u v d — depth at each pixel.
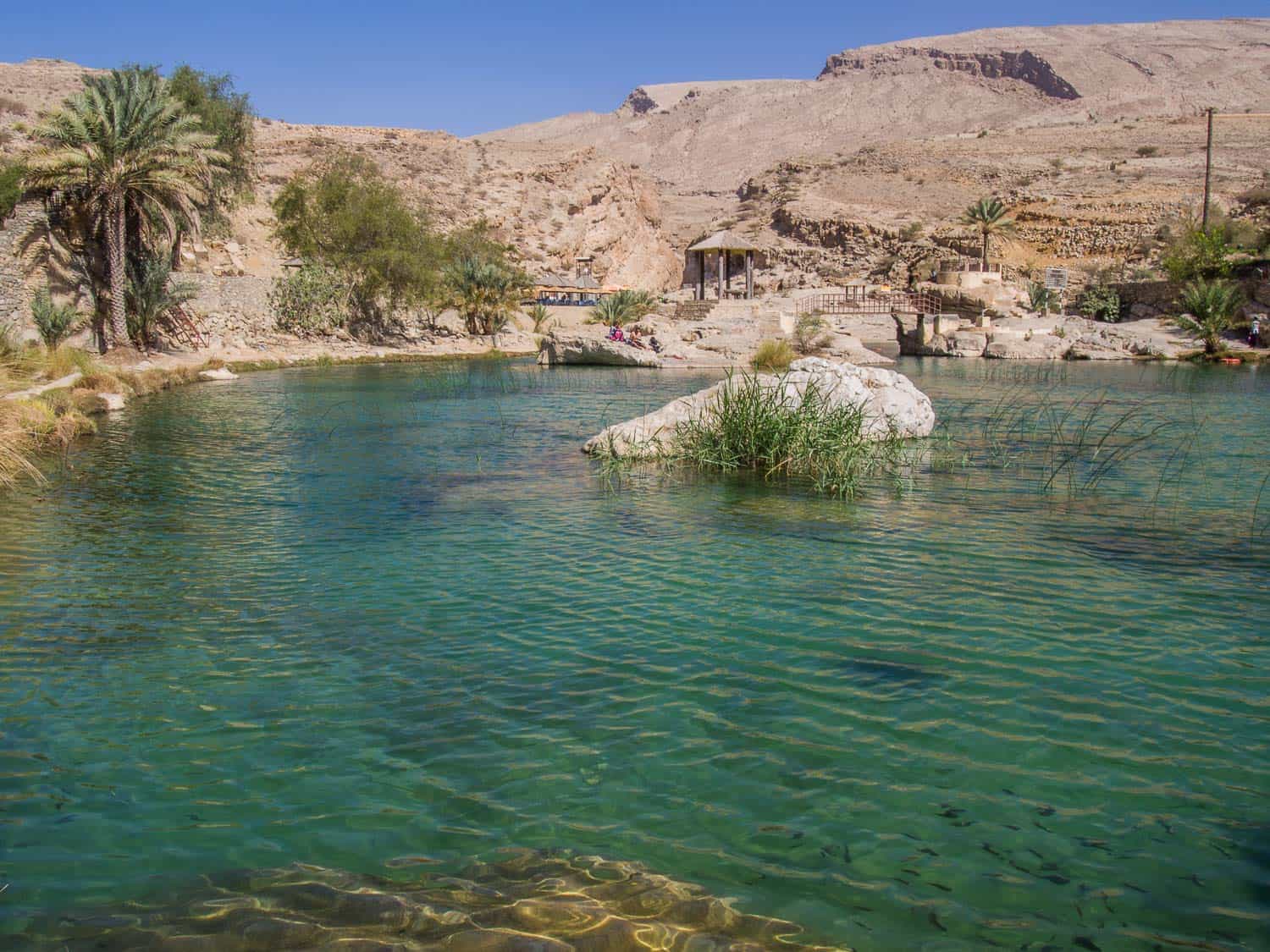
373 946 3.82
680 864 4.38
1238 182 83.88
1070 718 5.87
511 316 65.06
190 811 4.87
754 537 10.56
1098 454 16.16
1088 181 90.56
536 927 3.93
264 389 31.27
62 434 18.53
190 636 7.48
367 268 51.97
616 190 111.50
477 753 5.47
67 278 36.50
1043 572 9.03
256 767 5.33
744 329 48.59
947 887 4.21
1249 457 15.65
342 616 7.93
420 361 48.09
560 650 7.10
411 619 7.82
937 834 4.62
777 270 90.50
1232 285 47.47
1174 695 6.20
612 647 7.16
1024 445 17.17
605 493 13.17
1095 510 11.77
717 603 8.16
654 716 5.94
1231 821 4.71
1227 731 5.67
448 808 4.88
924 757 5.38
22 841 4.59
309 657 7.00
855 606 8.05
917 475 14.34
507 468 15.42
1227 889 4.17
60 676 6.64
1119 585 8.59
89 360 30.34
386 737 5.68
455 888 4.21
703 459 15.34
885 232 89.44
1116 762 5.31
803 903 4.10
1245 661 6.76
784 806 4.88
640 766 5.30
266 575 9.21
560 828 4.69
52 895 4.18
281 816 4.82
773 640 7.26
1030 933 3.90
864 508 12.06
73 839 4.62
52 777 5.23
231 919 4.00
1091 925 3.95
